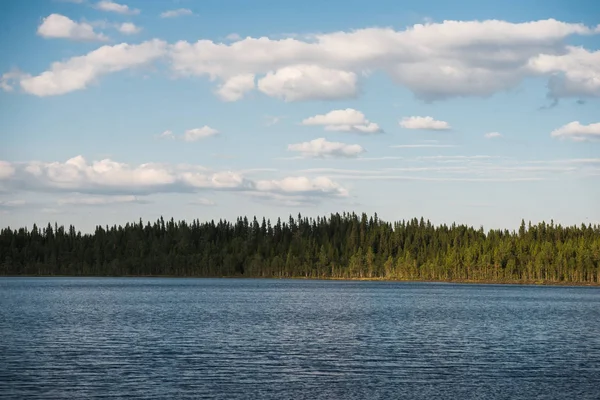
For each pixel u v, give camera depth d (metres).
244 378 51.75
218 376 52.44
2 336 76.31
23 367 55.50
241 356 61.94
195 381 50.53
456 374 54.09
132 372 53.66
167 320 98.44
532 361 60.41
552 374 54.25
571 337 79.50
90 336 76.69
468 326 92.69
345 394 46.97
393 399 45.72
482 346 70.31
